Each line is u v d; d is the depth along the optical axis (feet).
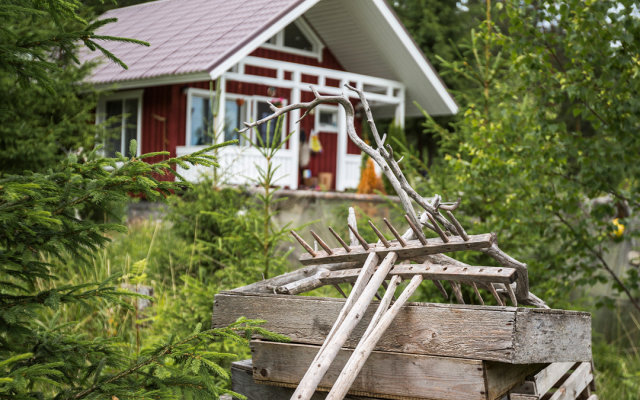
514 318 7.48
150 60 48.98
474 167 22.56
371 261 8.99
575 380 11.01
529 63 21.04
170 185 9.36
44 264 9.85
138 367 8.96
